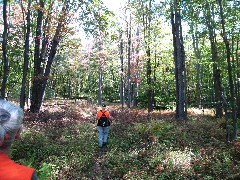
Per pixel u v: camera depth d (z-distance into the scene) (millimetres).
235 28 17156
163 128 16547
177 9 17703
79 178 9234
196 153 11781
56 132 15070
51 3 16375
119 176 9797
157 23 28656
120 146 13719
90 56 60219
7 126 1827
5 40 13578
